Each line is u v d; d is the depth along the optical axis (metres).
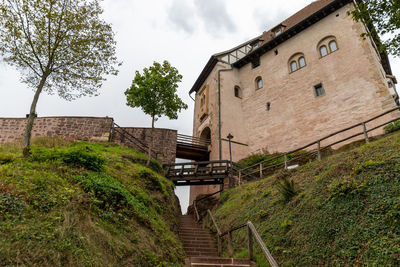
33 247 4.05
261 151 22.97
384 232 5.28
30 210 4.83
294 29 23.48
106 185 7.40
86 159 8.42
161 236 7.73
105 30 10.49
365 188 6.54
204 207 19.94
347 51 19.72
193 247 9.73
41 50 9.52
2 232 4.03
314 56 21.75
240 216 10.38
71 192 5.99
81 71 10.38
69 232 4.76
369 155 7.89
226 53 28.73
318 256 6.04
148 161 15.01
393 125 12.07
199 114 29.44
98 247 5.04
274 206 9.11
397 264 4.56
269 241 7.71
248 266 6.59
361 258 5.21
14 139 16.83
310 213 7.30
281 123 22.31
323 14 21.80
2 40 9.11
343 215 6.37
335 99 19.22
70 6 9.89
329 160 9.59
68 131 17.30
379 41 10.12
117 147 16.61
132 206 7.48
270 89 24.45
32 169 6.64
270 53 25.75
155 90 16.36
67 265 4.16
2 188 5.07
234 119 25.38
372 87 17.55
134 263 5.55
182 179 16.61
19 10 9.13
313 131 19.75
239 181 14.77
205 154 25.67
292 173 10.65
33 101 8.92
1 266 3.51
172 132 21.25
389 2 9.19
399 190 5.88
